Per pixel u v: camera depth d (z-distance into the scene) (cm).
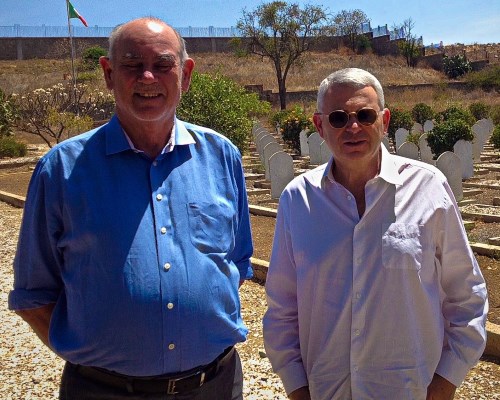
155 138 243
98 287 230
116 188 236
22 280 245
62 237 237
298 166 1599
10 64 5653
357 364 232
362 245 231
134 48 235
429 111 2527
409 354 229
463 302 238
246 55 4791
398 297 228
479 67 5978
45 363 477
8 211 1242
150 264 231
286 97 4641
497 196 1101
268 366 442
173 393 238
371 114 232
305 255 241
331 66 5844
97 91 2858
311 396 245
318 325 240
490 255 703
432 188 233
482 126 1742
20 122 2388
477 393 383
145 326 229
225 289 247
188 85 263
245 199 274
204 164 253
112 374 235
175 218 238
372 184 232
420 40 6594
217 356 248
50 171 235
